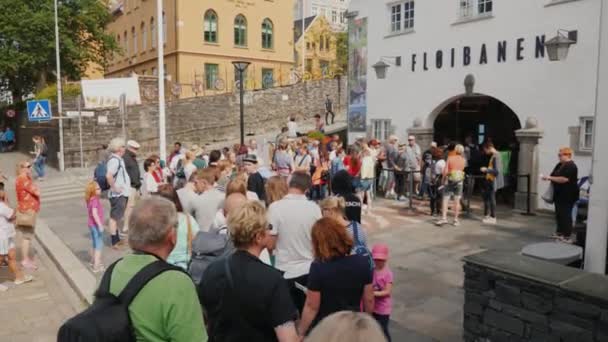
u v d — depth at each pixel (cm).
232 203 506
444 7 1545
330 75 4075
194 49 3778
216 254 436
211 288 301
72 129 2423
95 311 236
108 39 3616
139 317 237
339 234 360
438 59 1575
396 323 575
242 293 291
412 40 1659
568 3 1236
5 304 698
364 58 1864
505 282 419
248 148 1476
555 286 379
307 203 470
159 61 1384
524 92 1345
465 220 1190
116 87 2700
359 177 1268
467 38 1484
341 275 355
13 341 579
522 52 1344
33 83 3544
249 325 291
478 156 1477
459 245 949
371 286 369
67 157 2408
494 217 1158
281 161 1413
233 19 3956
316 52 5931
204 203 575
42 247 1031
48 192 1762
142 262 253
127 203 1009
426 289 696
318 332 154
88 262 866
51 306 692
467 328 455
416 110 1664
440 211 1286
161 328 239
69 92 2694
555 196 984
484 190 1192
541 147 1309
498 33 1398
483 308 439
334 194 546
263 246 317
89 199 802
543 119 1304
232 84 3638
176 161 1416
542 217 1232
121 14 4756
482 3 1455
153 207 263
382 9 1769
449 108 1845
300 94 3381
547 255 470
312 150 1506
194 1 3756
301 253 452
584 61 1212
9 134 3234
